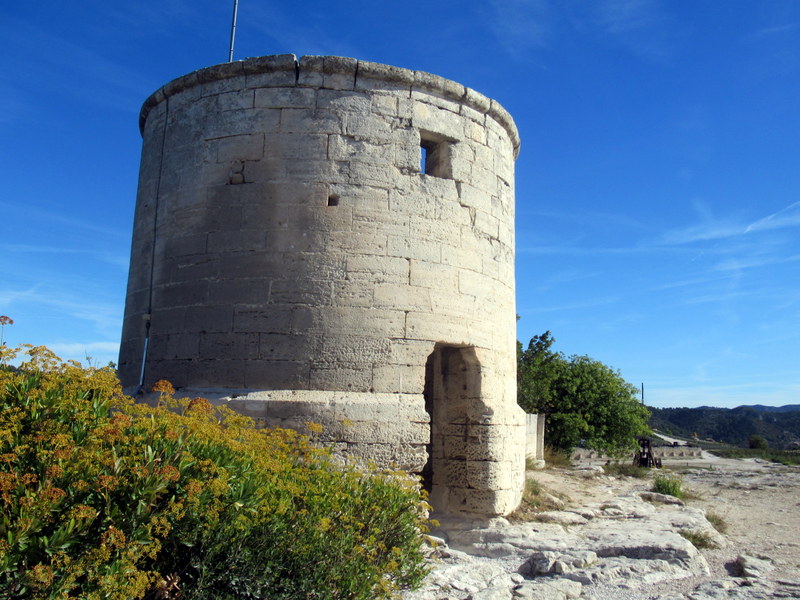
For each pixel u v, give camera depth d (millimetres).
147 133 11578
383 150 10172
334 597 5688
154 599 5051
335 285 9625
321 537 5762
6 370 5395
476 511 10430
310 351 9438
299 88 10109
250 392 9328
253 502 5316
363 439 9156
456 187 10703
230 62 10297
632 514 12133
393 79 10375
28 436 4695
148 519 4664
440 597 7250
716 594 7742
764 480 22766
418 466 9430
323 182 9867
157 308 10320
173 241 10328
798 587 8133
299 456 7641
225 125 10227
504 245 11516
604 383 27438
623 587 8000
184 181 10422
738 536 11906
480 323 10695
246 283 9695
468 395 10711
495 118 11602
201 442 5363
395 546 6566
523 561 8836
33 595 3936
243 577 5180
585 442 29578
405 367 9688
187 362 9773
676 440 67312
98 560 4191
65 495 4297
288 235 9734
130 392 10320
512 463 11164
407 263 9969
